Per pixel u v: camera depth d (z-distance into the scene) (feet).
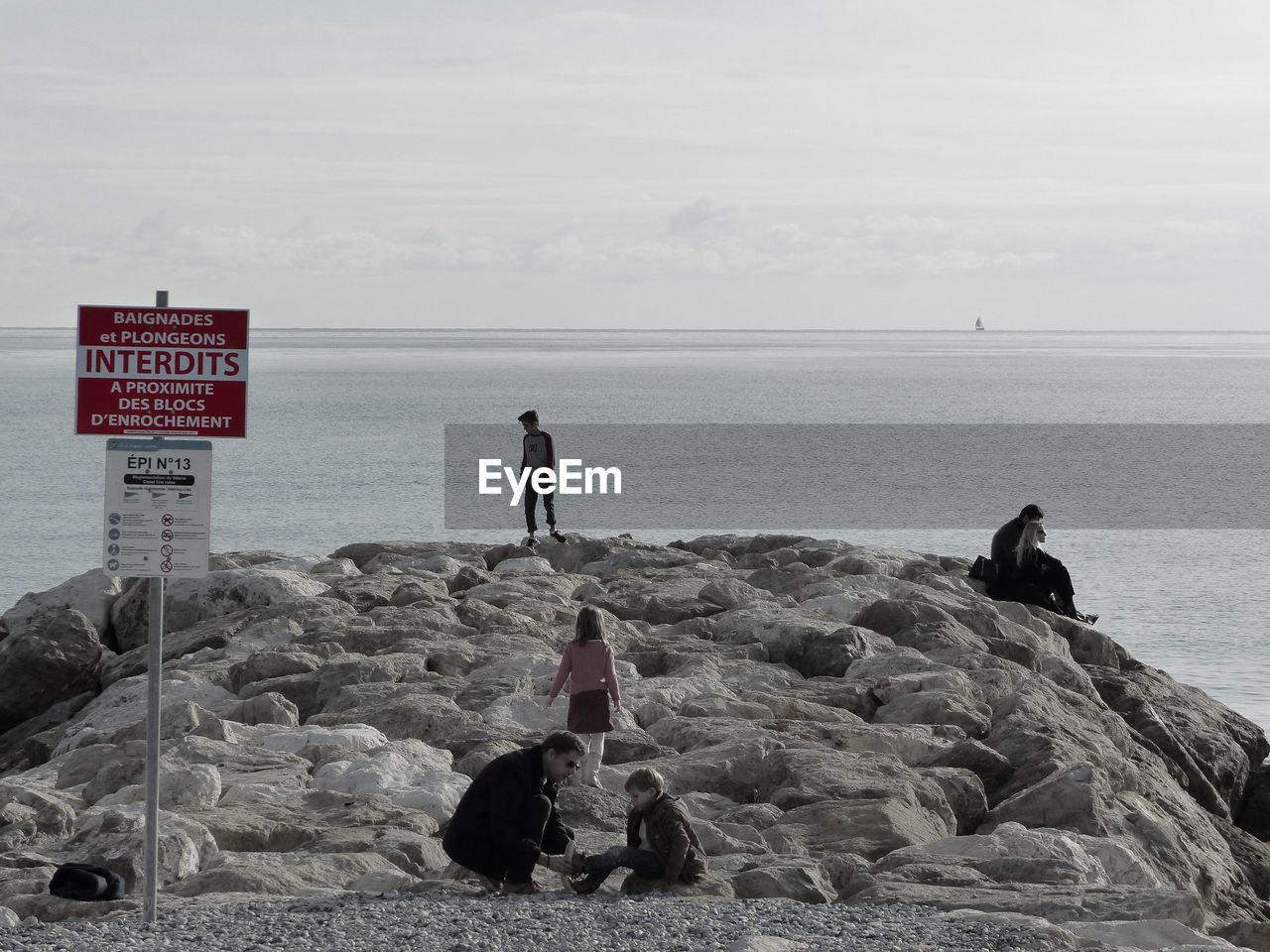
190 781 41.57
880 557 100.53
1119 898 32.50
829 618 75.66
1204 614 138.00
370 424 411.75
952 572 100.12
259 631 73.31
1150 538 204.33
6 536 195.52
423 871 36.40
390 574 93.30
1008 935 28.14
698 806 45.03
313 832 39.01
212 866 34.99
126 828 36.70
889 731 53.83
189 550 29.76
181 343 29.71
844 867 37.04
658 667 66.28
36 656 77.30
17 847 37.63
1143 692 76.43
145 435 29.66
